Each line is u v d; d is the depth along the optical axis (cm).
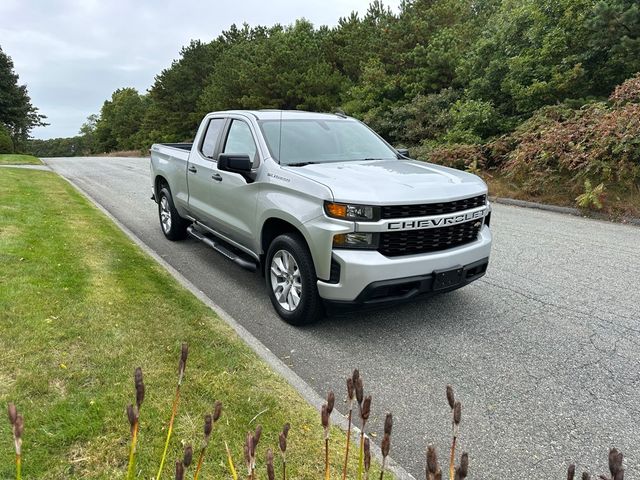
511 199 1107
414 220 368
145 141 4738
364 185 374
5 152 4241
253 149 481
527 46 1409
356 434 269
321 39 3231
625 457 263
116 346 337
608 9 1097
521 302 484
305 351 384
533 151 1122
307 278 398
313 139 494
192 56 4472
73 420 254
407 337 409
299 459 239
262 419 269
